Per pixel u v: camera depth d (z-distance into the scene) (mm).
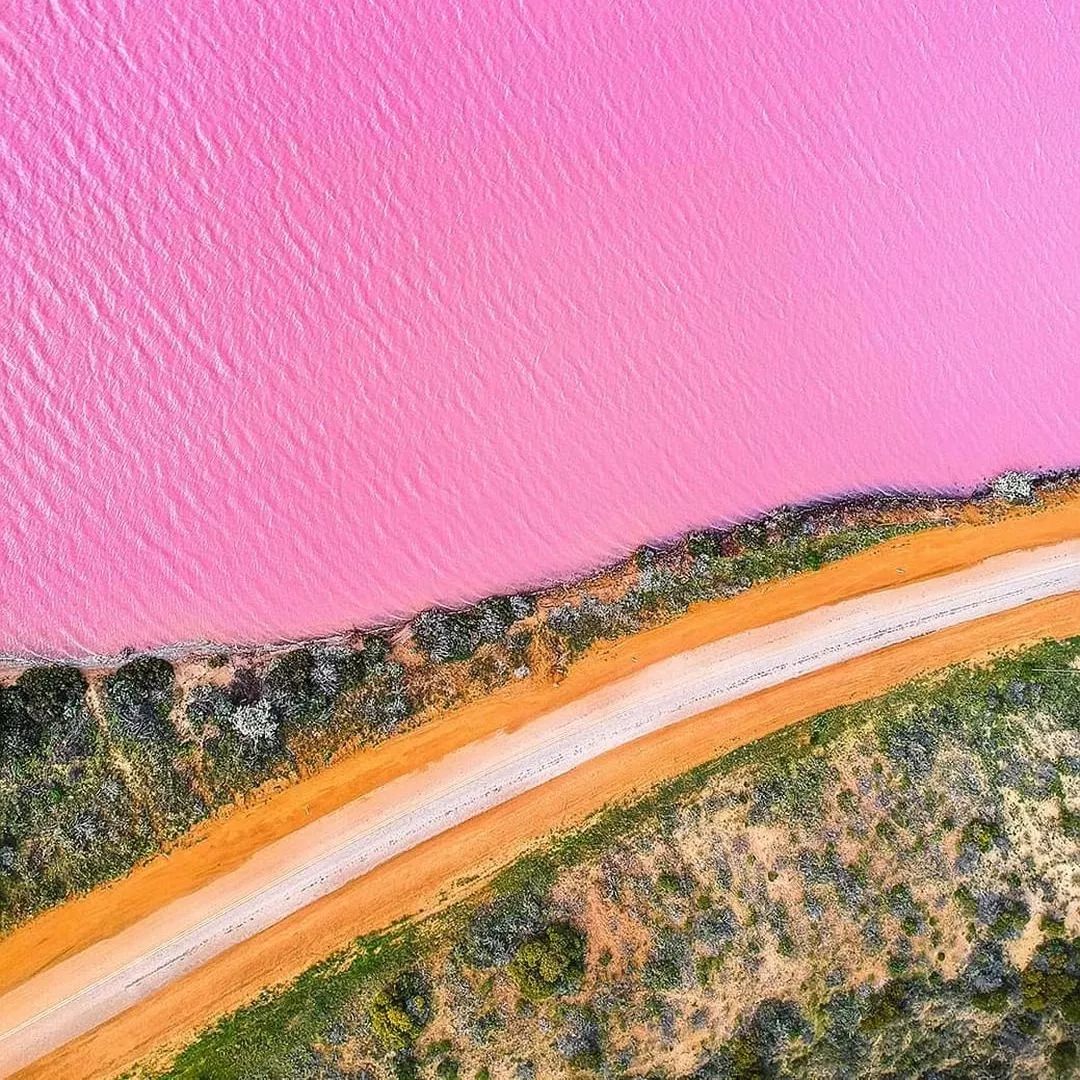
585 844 38688
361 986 36938
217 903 37031
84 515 38938
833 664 41219
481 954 37125
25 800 36281
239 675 38375
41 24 39750
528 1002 36969
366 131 41375
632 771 39500
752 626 41188
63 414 39125
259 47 40969
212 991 36594
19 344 39031
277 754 37812
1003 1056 39219
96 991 36062
